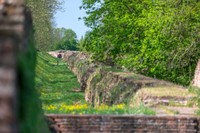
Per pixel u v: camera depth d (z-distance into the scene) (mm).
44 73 74375
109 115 20344
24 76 8992
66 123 20062
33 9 61656
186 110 23719
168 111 23000
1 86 7543
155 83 31016
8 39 7859
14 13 9883
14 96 7645
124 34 48844
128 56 47375
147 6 47875
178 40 38906
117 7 50219
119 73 40094
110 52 50469
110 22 49656
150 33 41031
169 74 41938
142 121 20406
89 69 55844
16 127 7867
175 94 26172
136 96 27609
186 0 38656
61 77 76500
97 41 50281
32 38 14898
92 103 42594
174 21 38375
